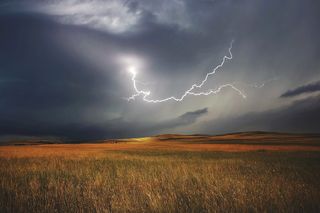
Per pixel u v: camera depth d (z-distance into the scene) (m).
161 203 5.75
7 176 10.02
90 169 12.68
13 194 6.76
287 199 5.98
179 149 43.91
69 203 5.98
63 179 9.51
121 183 8.25
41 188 7.87
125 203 5.80
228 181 8.34
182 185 7.74
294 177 9.73
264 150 37.12
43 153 27.58
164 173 10.46
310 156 24.41
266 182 8.47
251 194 6.43
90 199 6.25
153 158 21.41
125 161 17.94
